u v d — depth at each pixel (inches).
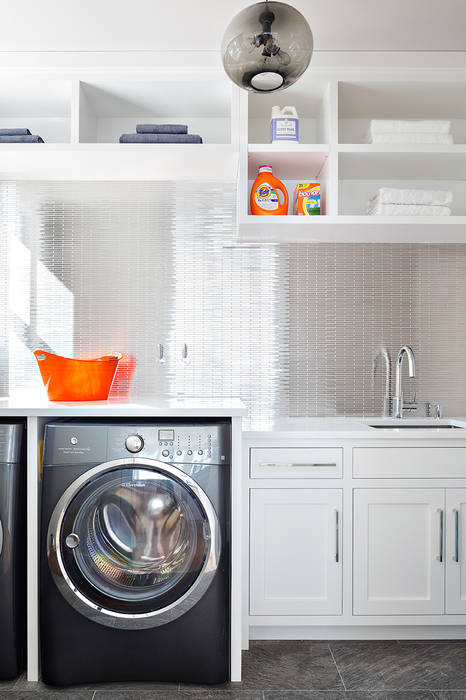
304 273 111.6
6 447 80.9
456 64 96.9
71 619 78.6
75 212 111.6
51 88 100.2
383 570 91.0
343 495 91.2
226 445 80.4
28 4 82.8
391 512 91.4
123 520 79.3
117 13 85.4
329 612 90.4
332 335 111.5
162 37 92.2
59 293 111.3
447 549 91.5
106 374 97.5
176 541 79.3
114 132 112.0
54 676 78.4
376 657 87.0
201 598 78.3
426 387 111.8
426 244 112.3
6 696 76.3
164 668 78.8
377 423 105.0
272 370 111.1
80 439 79.6
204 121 112.8
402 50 96.6
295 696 76.5
